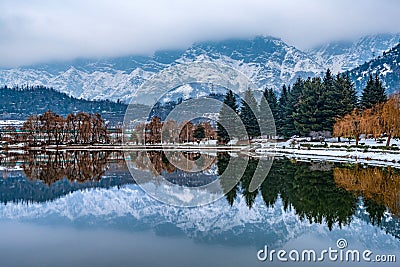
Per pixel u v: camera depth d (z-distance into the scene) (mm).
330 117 73562
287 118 82812
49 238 19219
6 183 39156
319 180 35344
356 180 34969
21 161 63781
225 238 18781
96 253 17000
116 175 43344
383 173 39094
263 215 23062
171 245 17938
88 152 81312
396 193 28688
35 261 16125
